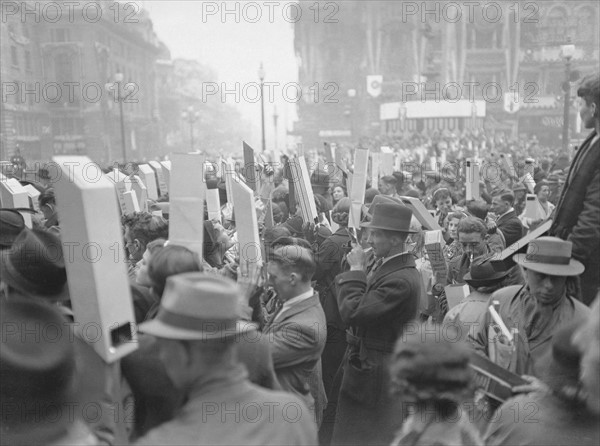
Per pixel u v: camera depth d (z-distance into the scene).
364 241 5.00
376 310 3.58
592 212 3.20
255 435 1.87
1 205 5.22
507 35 62.31
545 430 2.21
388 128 47.28
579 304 3.04
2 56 53.59
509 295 3.22
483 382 2.61
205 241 4.41
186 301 1.82
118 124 68.50
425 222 5.09
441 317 4.66
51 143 62.16
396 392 2.01
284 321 3.33
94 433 2.11
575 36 61.81
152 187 8.43
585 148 3.38
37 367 1.86
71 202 1.98
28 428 1.88
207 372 1.88
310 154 18.00
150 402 2.43
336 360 4.64
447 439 1.92
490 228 5.44
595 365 2.14
